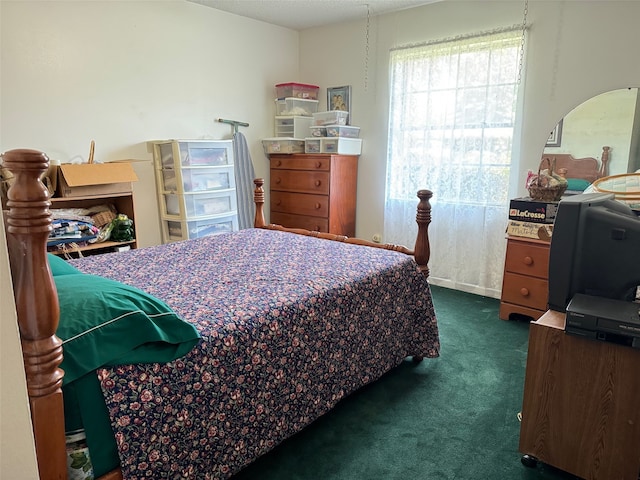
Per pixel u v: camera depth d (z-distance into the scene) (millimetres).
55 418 1012
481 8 3354
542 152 3205
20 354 778
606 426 1418
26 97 2830
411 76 3764
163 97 3555
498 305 3389
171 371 1253
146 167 3516
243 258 2252
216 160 3598
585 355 1420
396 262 2248
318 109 4516
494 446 1778
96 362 1117
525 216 2912
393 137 3961
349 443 1796
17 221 900
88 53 3080
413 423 1931
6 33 2703
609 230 1455
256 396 1514
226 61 3955
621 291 1482
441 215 3762
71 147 3080
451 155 3607
